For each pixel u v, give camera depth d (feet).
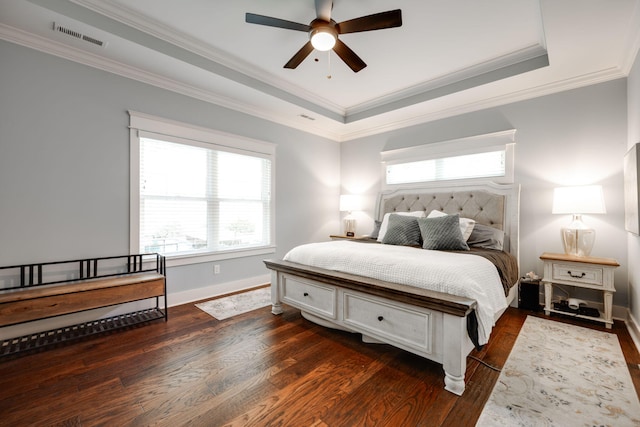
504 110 11.28
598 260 8.43
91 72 8.51
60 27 7.14
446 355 5.41
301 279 8.46
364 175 16.01
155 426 4.51
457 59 9.66
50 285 7.86
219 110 11.48
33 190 7.66
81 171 8.38
